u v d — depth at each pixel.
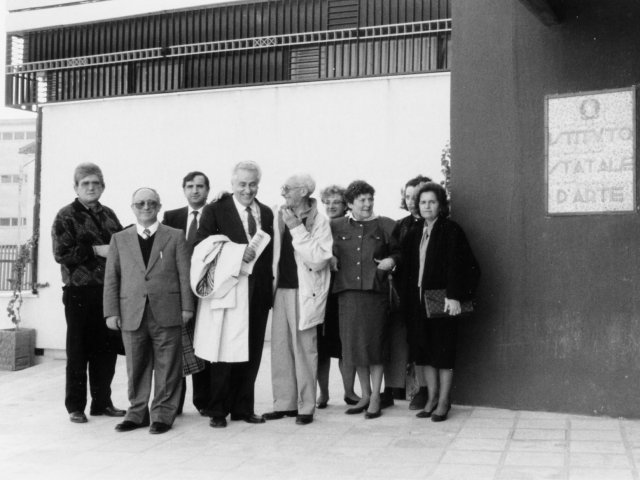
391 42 9.71
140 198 5.84
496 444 5.14
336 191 6.57
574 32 5.92
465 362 6.27
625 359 5.73
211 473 4.66
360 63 9.83
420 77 9.45
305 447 5.23
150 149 10.68
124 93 10.94
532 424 5.64
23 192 47.41
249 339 5.92
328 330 6.42
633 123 5.71
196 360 6.20
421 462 4.77
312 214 5.90
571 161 5.92
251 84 10.20
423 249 5.98
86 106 11.01
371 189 6.10
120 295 5.87
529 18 6.09
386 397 6.48
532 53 6.07
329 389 7.51
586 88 5.88
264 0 10.17
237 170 5.95
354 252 6.00
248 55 10.38
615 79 5.79
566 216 5.93
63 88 11.27
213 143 10.38
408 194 6.48
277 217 6.13
